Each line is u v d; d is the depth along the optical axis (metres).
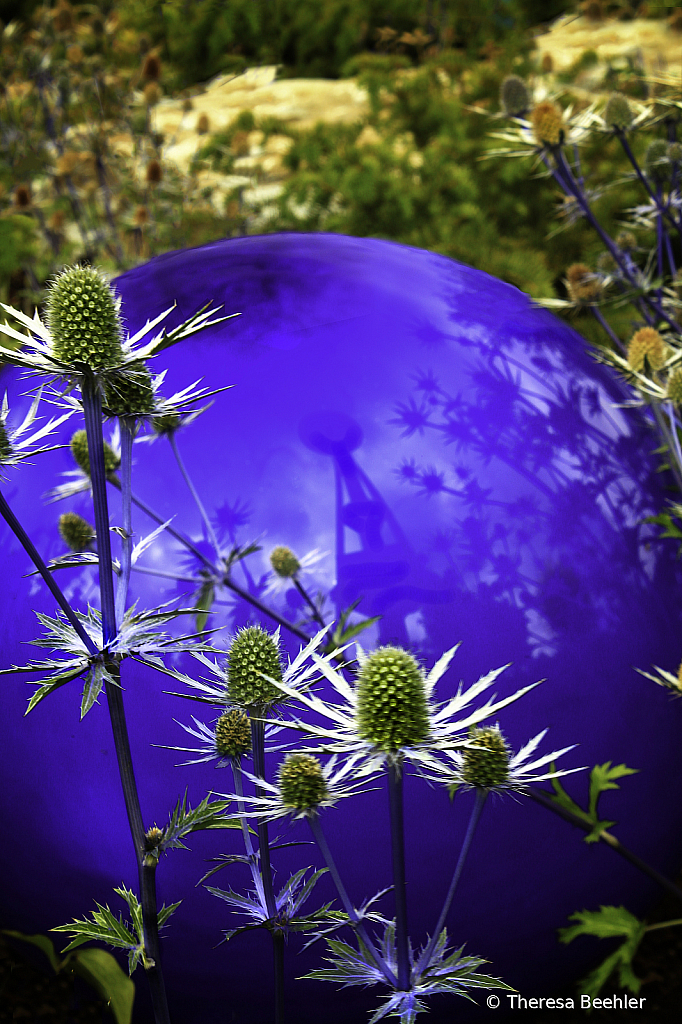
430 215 6.66
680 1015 3.02
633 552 2.78
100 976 2.27
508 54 8.17
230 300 2.82
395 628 2.39
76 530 2.50
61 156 8.59
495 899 2.53
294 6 12.38
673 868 3.12
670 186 4.01
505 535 2.53
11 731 2.61
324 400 2.58
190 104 10.44
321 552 2.42
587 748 2.59
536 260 5.73
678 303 3.89
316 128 7.68
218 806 1.70
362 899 2.42
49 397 2.77
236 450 2.52
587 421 2.90
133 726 2.42
